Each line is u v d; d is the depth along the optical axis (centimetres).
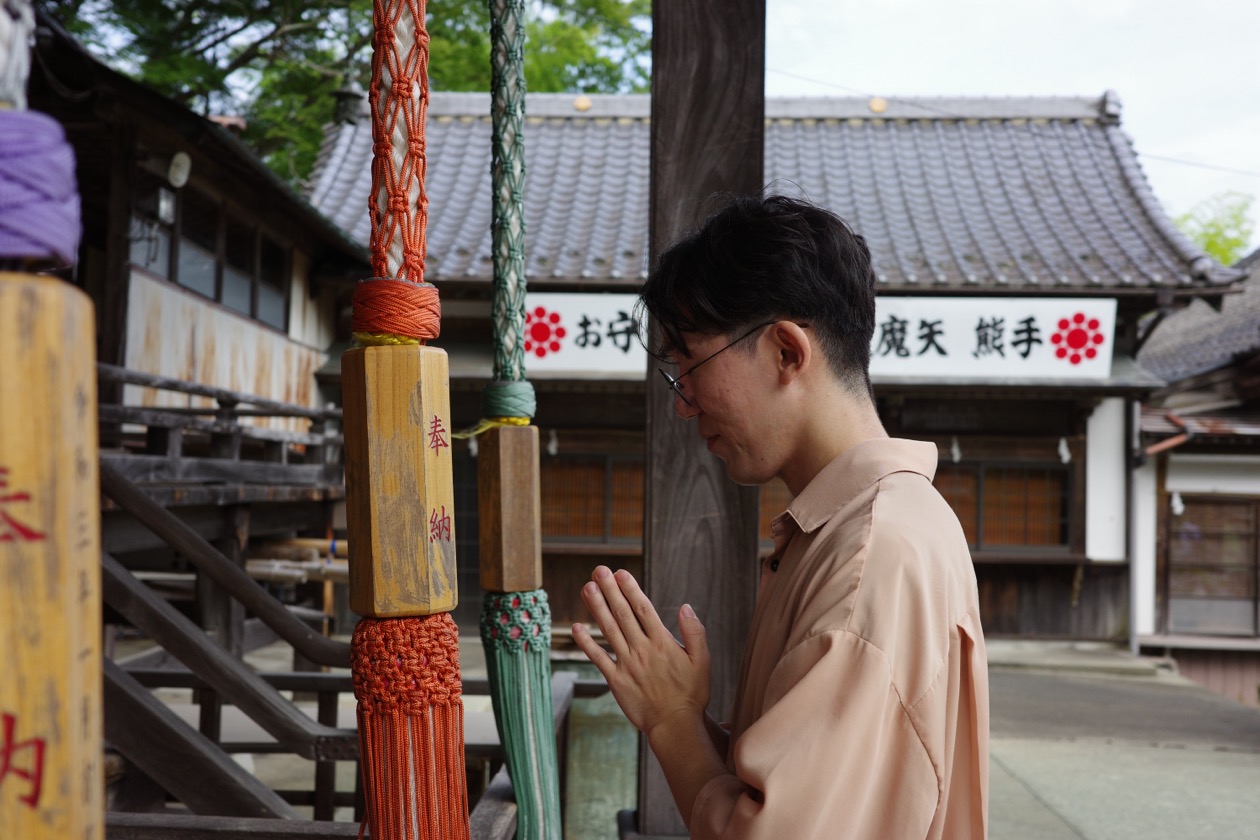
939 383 1006
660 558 278
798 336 115
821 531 113
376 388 124
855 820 98
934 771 100
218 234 865
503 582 241
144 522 383
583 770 567
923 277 1024
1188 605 1080
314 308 1099
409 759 123
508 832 235
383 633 124
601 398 1066
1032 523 1074
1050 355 1008
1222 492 1079
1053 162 1280
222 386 867
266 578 682
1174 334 1479
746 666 123
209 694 390
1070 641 1076
